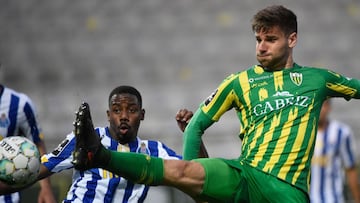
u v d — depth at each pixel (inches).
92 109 2610.7
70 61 2822.3
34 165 706.8
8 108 993.5
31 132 1023.0
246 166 684.1
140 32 2901.1
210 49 2812.5
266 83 711.1
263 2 2955.2
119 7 2982.3
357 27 2878.9
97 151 587.8
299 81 709.9
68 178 1705.2
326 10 2930.6
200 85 2674.7
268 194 671.1
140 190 843.4
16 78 2780.5
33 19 2957.7
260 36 713.0
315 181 1625.2
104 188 829.8
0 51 2861.7
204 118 726.5
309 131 694.5
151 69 2755.9
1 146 703.7
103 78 2748.5
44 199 1016.9
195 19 2923.2
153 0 2992.1
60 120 2571.4
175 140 2249.0
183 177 639.8
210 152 2310.5
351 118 2477.9
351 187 1583.4
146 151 864.9
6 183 709.9
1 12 2972.4
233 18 2913.4
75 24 2938.0
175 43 2847.0
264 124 695.7
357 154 2263.8
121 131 841.5
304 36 2849.4
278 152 682.2
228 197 665.6
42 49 2864.2
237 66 2748.5
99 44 2866.6
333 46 2817.4
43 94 2704.2
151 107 2586.1
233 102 727.7
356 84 736.3
